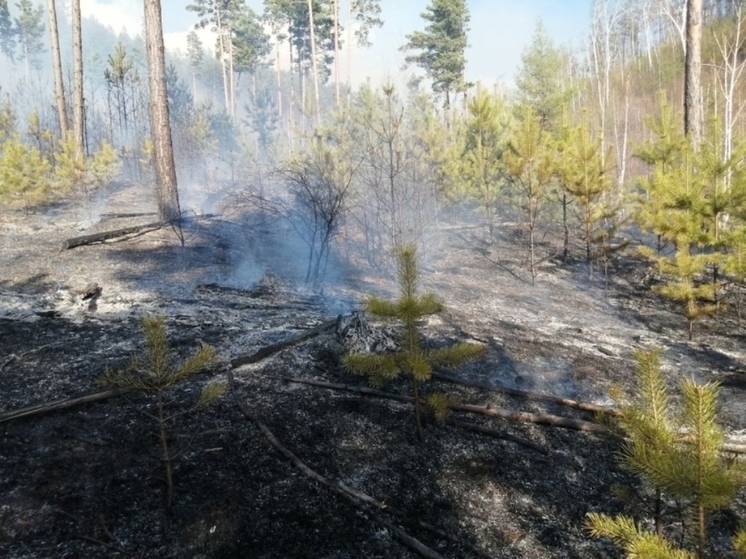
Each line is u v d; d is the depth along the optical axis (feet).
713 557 9.40
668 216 24.27
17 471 10.41
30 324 17.79
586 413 14.61
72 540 8.89
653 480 6.69
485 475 11.59
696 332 24.04
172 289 22.54
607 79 81.46
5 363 14.70
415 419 13.37
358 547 9.32
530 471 11.87
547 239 42.57
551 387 16.12
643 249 24.56
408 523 10.03
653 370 7.53
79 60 50.93
